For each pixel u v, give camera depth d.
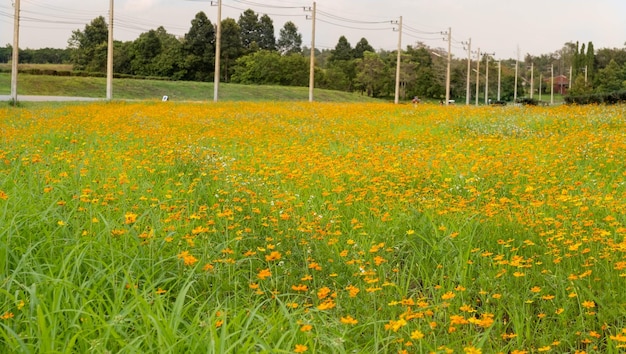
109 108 23.75
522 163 9.08
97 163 8.86
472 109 22.77
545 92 133.50
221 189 7.29
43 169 8.10
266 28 107.81
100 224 5.30
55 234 4.96
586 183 7.96
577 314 4.21
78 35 97.62
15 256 4.44
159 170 8.86
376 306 4.24
